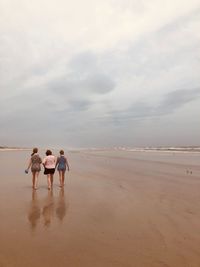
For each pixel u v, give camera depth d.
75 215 8.23
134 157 37.66
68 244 5.89
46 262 5.01
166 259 5.10
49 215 8.23
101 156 42.69
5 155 48.91
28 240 6.13
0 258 5.19
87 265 4.88
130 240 6.10
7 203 9.88
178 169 20.56
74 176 17.80
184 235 6.36
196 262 4.96
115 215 8.19
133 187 13.05
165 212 8.39
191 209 8.67
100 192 12.03
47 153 13.59
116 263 4.96
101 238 6.24
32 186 13.84
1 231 6.75
